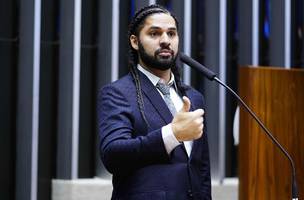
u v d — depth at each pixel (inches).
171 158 143.3
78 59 304.5
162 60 148.4
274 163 248.5
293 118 255.8
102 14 315.9
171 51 149.6
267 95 250.8
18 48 301.7
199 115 135.3
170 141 135.6
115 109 144.8
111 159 138.5
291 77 255.8
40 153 305.9
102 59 314.8
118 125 141.5
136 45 154.4
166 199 139.1
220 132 324.2
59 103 307.6
